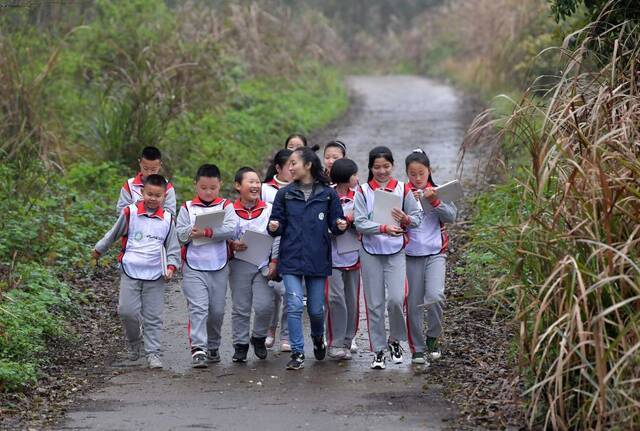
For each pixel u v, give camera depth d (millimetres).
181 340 16516
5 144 24078
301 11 62188
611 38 16625
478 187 27266
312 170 14641
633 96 13281
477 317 16453
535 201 12562
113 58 35031
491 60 49031
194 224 14570
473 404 12766
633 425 10461
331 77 59562
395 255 14609
